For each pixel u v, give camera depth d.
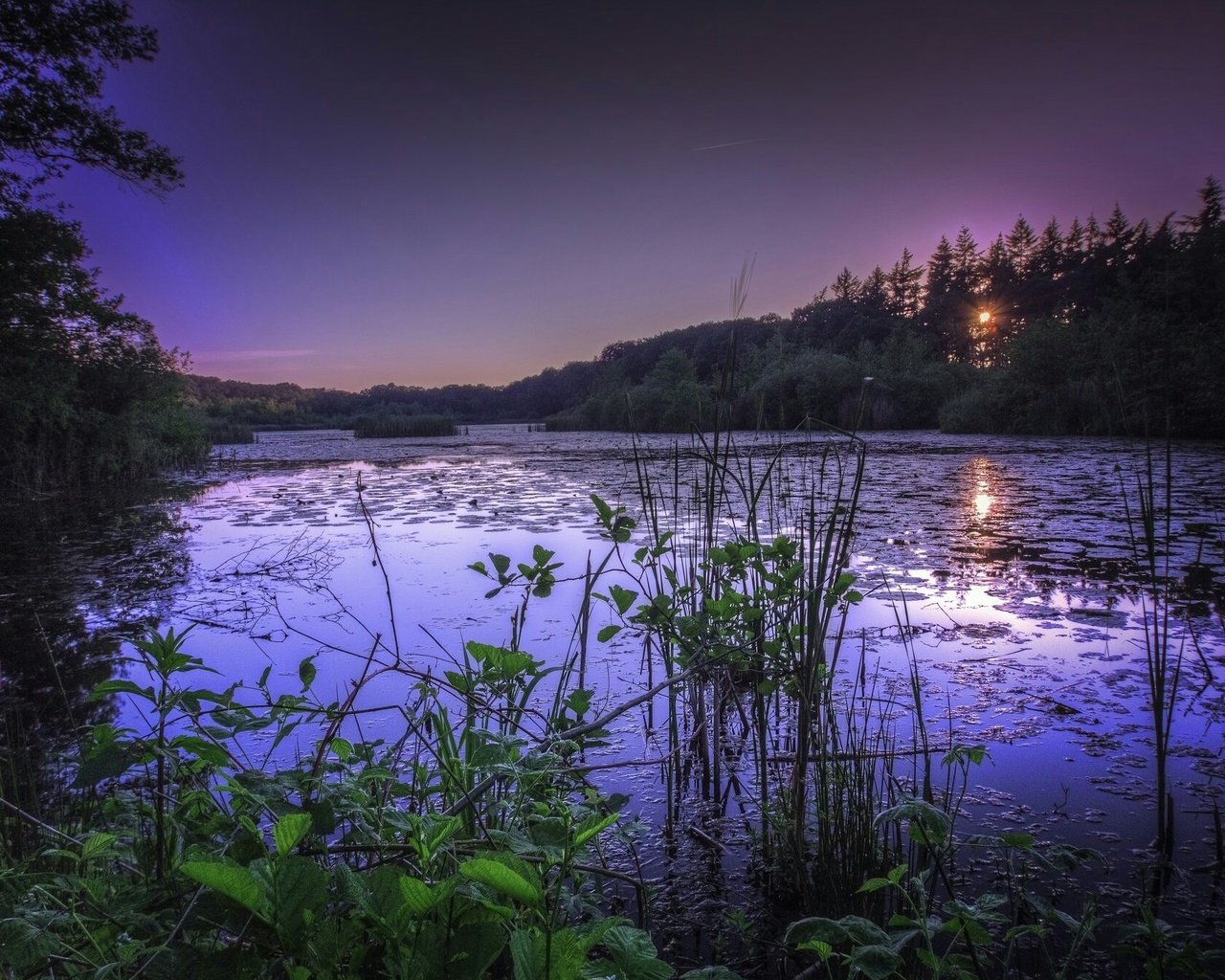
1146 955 1.31
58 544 7.11
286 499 10.42
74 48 11.78
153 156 12.69
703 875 1.91
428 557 5.73
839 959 1.49
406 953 0.81
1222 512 7.00
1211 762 2.37
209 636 3.88
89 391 13.99
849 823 1.81
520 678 1.60
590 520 7.21
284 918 0.78
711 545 2.63
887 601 4.30
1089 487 8.99
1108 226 48.28
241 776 1.12
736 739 2.76
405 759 2.16
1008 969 1.30
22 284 12.02
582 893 1.45
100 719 2.80
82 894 1.08
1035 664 3.27
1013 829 2.01
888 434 21.95
